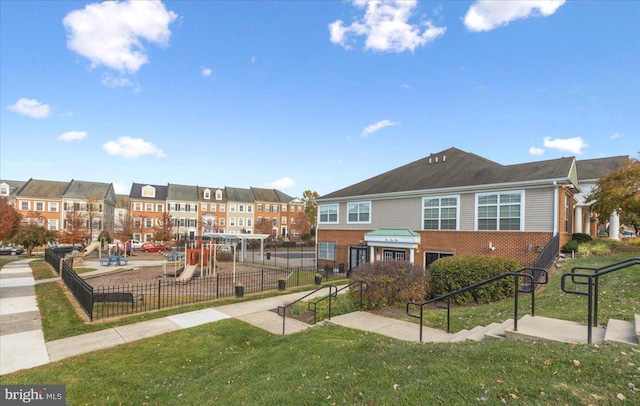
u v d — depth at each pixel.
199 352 7.88
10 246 41.97
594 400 3.32
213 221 65.81
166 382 6.34
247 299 13.50
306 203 71.88
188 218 64.44
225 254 32.34
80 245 42.41
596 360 4.01
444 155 23.12
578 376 3.77
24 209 51.03
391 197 20.89
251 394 4.97
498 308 8.77
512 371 4.09
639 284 9.07
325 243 25.19
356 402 4.18
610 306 7.26
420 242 18.97
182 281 17.70
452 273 11.30
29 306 12.22
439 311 9.53
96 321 10.34
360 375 4.90
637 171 16.25
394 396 4.05
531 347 4.66
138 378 6.52
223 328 9.61
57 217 52.81
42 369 6.99
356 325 8.17
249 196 71.38
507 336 5.45
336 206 24.55
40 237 36.31
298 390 4.79
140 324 10.11
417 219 19.58
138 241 54.62
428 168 22.61
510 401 3.51
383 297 10.26
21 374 6.74
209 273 20.67
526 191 15.45
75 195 54.19
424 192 19.05
